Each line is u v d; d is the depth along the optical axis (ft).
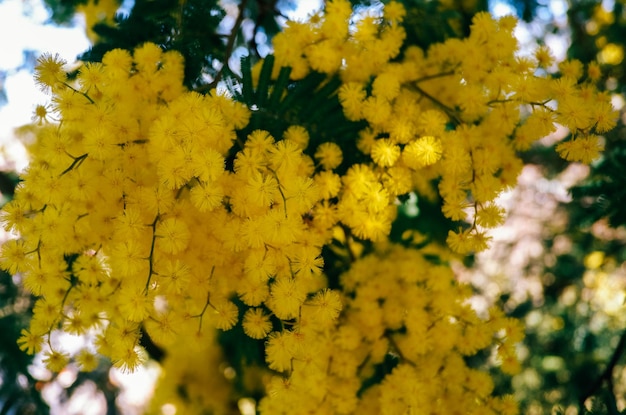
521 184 1.68
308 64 0.78
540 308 1.52
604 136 1.16
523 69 0.76
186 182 0.66
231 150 0.70
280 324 0.72
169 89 0.73
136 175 0.69
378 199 0.72
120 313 0.71
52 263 0.70
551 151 1.53
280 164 0.66
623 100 1.30
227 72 0.77
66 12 0.99
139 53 0.73
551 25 1.33
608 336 1.39
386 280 0.83
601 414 0.96
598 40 1.35
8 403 1.03
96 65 0.71
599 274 1.46
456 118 0.80
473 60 0.77
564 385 1.34
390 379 0.77
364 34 0.78
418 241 0.94
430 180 0.88
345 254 0.82
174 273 0.66
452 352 0.80
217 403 1.07
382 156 0.73
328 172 0.72
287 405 0.75
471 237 0.75
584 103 0.72
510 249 1.64
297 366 0.70
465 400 0.78
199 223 0.69
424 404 0.75
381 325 0.82
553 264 1.57
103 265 0.70
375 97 0.76
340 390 0.76
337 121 0.76
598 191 0.91
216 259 0.69
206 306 0.70
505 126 0.75
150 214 0.68
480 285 1.57
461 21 0.95
